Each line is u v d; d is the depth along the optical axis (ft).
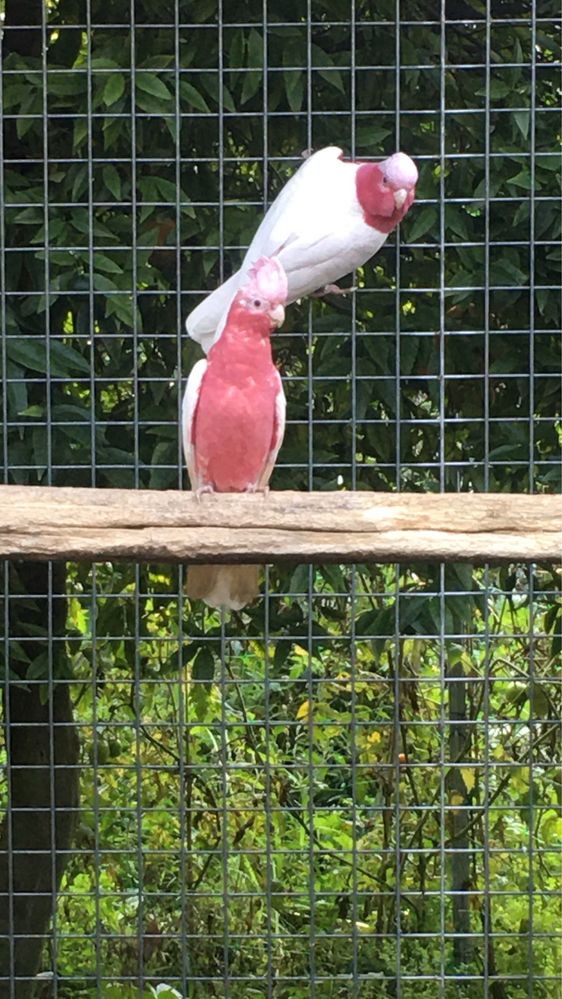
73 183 9.55
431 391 9.96
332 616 10.96
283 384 10.22
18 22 10.01
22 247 9.64
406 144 9.75
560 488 9.95
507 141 9.66
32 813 11.55
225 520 7.22
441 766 9.64
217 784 12.67
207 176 9.88
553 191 9.51
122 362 10.05
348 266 8.34
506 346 10.01
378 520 7.23
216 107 9.73
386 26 9.61
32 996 11.58
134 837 12.85
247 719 12.16
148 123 9.78
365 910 12.80
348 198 8.11
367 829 13.19
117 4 9.70
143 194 9.53
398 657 9.59
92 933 11.92
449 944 12.57
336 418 10.22
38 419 9.78
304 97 9.61
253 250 8.46
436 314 9.86
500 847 12.32
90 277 9.31
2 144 9.40
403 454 10.30
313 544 7.20
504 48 9.91
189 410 8.24
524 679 10.64
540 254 9.74
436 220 9.54
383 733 12.48
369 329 9.93
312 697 10.34
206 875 12.90
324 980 11.16
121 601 10.87
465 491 10.28
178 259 9.23
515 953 12.45
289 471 10.18
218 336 8.37
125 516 7.21
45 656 10.27
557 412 10.12
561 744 11.53
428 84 9.73
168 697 12.36
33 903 11.55
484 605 9.91
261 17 9.62
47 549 7.16
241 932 12.78
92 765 10.25
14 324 9.67
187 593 9.23
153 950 12.63
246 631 10.83
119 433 10.19
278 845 13.00
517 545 7.20
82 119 9.37
